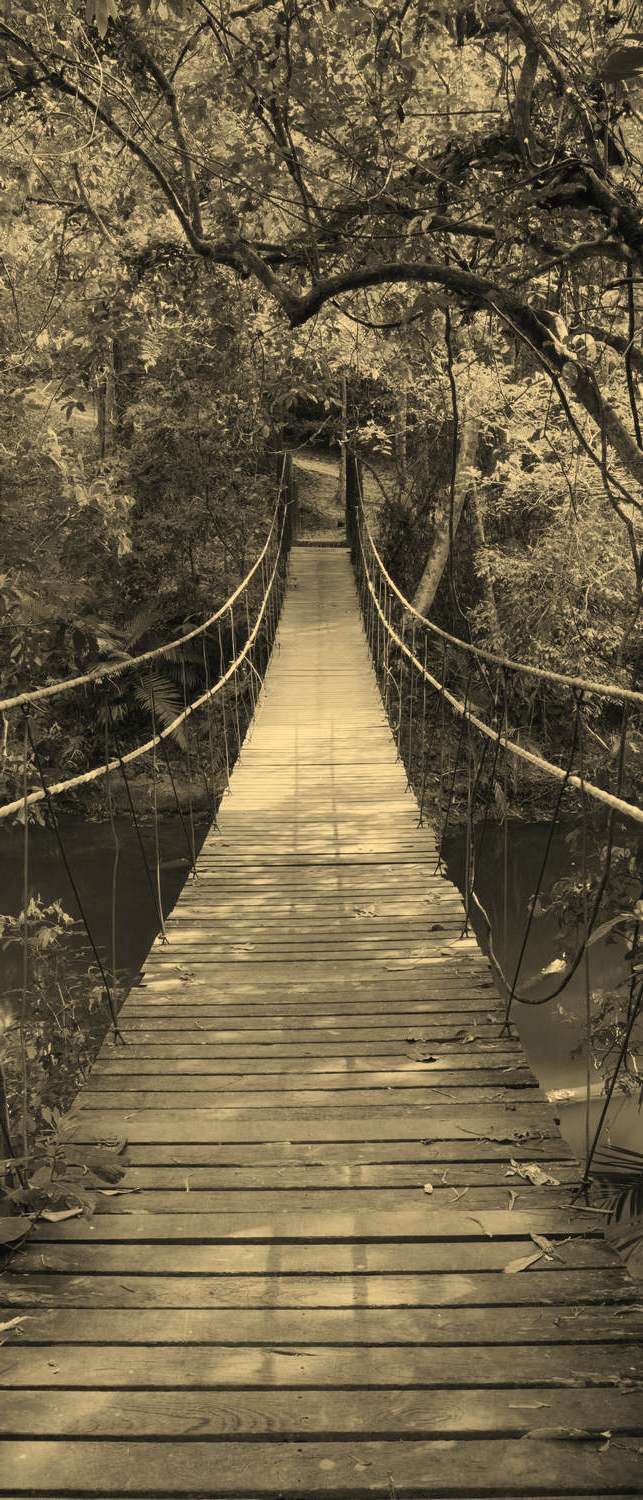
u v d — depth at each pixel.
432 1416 1.82
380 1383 1.90
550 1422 1.80
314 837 6.30
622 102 3.69
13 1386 1.91
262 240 4.95
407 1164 2.75
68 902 9.91
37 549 5.01
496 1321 2.09
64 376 5.73
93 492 5.26
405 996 3.93
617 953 7.85
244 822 6.65
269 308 6.49
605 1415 1.81
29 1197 2.46
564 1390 1.88
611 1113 6.10
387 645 10.93
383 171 4.27
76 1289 2.21
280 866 5.74
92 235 5.55
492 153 4.07
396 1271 2.28
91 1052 5.18
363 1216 2.49
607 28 3.61
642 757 4.88
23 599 4.45
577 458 8.30
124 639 10.70
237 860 5.86
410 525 16.25
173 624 13.26
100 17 3.07
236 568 13.46
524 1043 7.09
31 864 10.93
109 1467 1.71
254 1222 2.47
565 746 11.52
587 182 3.63
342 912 4.95
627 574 8.57
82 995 5.44
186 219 4.30
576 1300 2.16
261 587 14.30
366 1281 2.24
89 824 12.02
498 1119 2.99
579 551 8.71
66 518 5.28
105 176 5.47
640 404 7.18
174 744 13.08
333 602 15.84
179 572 12.98
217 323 6.06
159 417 11.62
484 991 3.98
